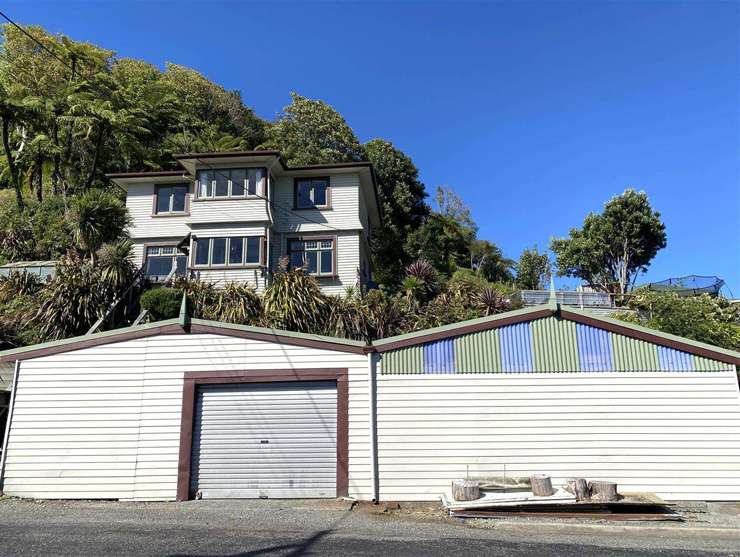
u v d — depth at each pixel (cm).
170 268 2273
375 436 1034
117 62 4191
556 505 884
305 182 2341
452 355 1066
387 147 4241
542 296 2606
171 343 1087
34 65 3092
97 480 1027
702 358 1038
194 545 675
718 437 1003
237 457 1043
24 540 691
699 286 2945
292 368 1069
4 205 2783
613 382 1038
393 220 4006
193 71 4591
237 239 2156
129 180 2369
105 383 1072
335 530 774
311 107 4238
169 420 1053
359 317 1611
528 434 1025
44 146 2906
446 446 1027
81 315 1551
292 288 1614
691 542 738
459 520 855
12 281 1744
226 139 3662
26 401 1066
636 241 3844
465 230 4650
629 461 1003
